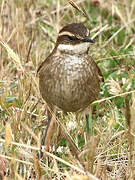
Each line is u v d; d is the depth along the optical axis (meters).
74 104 10.96
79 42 10.62
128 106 9.27
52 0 16.38
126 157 10.52
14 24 14.59
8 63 13.84
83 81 10.67
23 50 13.83
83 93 10.80
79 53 10.66
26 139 11.00
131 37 15.41
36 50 14.19
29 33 15.19
